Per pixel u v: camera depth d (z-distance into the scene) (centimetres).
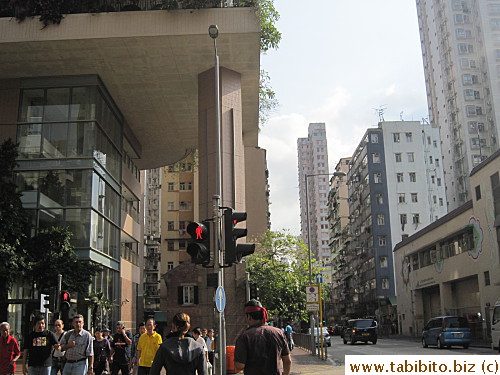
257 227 5928
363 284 8075
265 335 540
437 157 7719
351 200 9050
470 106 8488
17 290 2325
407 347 3353
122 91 2958
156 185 9344
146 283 8712
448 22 8900
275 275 3509
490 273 3612
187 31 2447
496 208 3512
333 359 2541
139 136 3712
